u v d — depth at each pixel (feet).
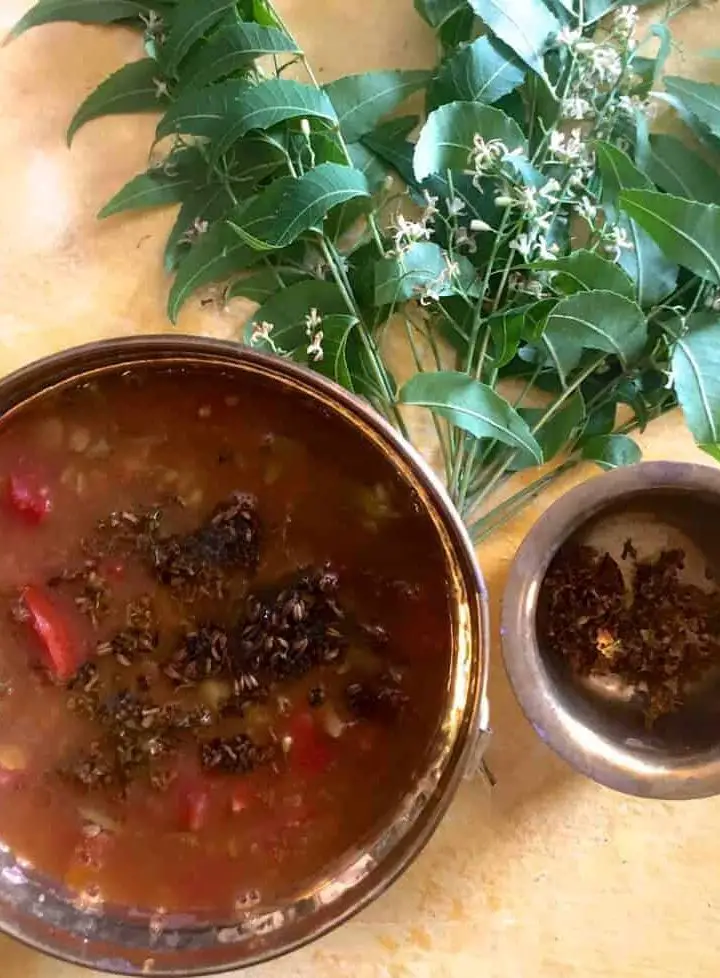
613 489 0.96
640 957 1.11
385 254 1.01
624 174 0.97
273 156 1.06
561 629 1.06
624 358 1.01
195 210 1.09
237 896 1.01
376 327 1.09
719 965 1.11
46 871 1.01
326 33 1.13
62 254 1.13
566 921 1.11
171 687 1.03
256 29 0.98
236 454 1.03
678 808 1.12
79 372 0.98
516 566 0.97
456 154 0.98
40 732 1.03
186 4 1.01
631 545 1.09
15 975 1.09
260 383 0.99
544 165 1.02
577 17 1.01
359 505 1.02
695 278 1.03
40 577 1.03
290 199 0.95
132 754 1.02
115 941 0.98
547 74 1.05
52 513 1.03
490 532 1.11
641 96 1.07
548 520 0.97
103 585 1.03
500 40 1.03
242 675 1.02
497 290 1.07
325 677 1.02
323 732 1.02
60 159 1.13
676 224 0.92
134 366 0.98
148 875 1.01
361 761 1.02
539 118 1.01
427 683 1.01
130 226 1.13
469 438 1.08
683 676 1.07
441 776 0.95
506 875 1.12
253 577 1.03
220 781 1.02
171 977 0.96
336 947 1.12
